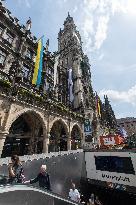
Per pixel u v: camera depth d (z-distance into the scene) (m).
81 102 37.47
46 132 21.67
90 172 14.66
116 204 12.91
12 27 23.95
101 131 43.53
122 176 13.05
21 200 2.85
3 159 8.48
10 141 20.17
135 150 12.94
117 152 13.77
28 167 9.53
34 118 21.89
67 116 27.83
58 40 61.69
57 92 32.47
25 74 24.22
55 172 11.45
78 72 43.69
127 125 91.50
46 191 3.46
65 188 11.91
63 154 12.83
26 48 25.47
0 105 16.58
